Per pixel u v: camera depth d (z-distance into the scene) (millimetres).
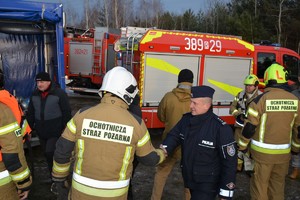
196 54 7711
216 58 7996
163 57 7398
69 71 14383
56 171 2504
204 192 2920
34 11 5738
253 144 3779
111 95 2387
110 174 2266
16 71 6547
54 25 6230
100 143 2277
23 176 2635
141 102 7293
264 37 28844
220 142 2816
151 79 7340
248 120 3635
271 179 3889
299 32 28859
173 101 4051
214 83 8062
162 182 4121
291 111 3670
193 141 2914
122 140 2295
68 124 2404
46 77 4406
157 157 2561
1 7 5523
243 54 8344
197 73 7820
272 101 3615
